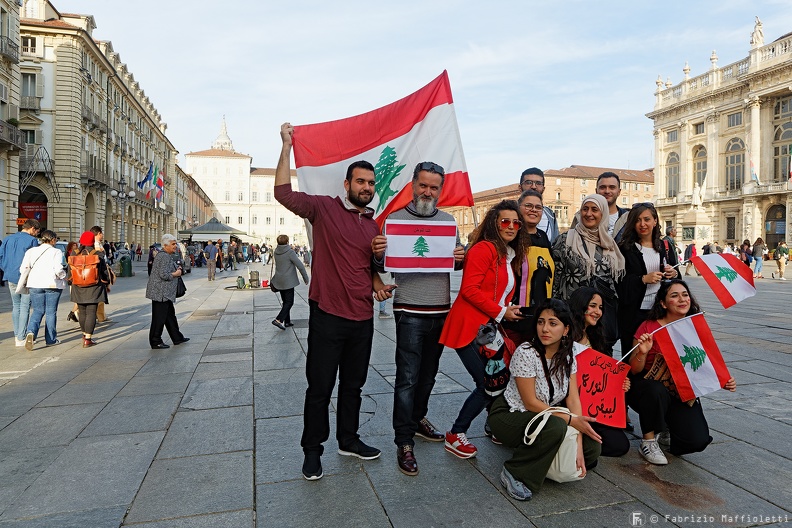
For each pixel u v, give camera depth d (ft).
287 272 26.63
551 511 8.27
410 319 10.20
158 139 204.85
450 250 10.43
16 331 22.33
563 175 228.22
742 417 12.55
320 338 9.52
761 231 128.36
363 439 11.45
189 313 33.73
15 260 22.21
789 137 123.44
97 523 7.90
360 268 9.77
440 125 13.02
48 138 105.50
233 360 19.43
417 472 9.69
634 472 9.73
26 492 8.91
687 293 10.25
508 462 9.11
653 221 11.82
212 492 8.92
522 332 10.50
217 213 339.57
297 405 13.84
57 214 106.11
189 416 12.95
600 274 11.48
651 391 10.03
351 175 9.98
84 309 22.04
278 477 9.52
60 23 106.42
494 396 9.95
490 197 236.22
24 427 12.16
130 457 10.43
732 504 8.45
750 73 128.26
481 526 7.81
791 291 49.67
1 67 78.43
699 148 151.53
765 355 19.38
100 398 14.51
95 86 122.83
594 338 10.55
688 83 153.69
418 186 10.36
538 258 11.04
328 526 7.81
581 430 8.91
